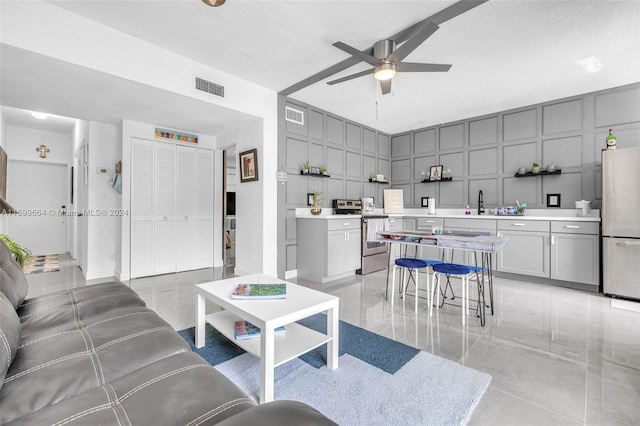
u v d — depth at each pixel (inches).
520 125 175.6
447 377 68.5
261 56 120.6
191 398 35.0
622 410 57.5
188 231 182.5
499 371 71.1
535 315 107.6
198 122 160.9
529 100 165.2
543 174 163.5
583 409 57.9
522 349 82.0
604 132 149.0
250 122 159.6
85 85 112.2
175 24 99.8
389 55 102.3
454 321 102.3
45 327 55.3
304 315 63.8
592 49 112.2
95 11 93.3
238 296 70.0
